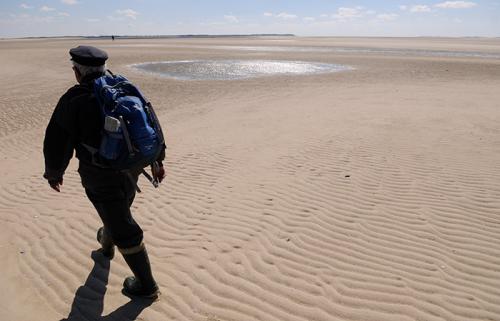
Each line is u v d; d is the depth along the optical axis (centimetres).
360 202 557
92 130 310
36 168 775
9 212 557
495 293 367
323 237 466
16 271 407
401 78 2347
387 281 384
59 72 2586
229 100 1592
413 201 558
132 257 343
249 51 5516
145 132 308
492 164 699
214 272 399
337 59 3991
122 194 336
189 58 4047
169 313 343
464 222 498
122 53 4641
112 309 349
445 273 396
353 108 1277
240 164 730
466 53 5197
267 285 379
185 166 728
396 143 838
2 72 2591
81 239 468
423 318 336
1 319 339
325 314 341
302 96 1636
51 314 346
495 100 1434
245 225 496
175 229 491
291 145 842
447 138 875
